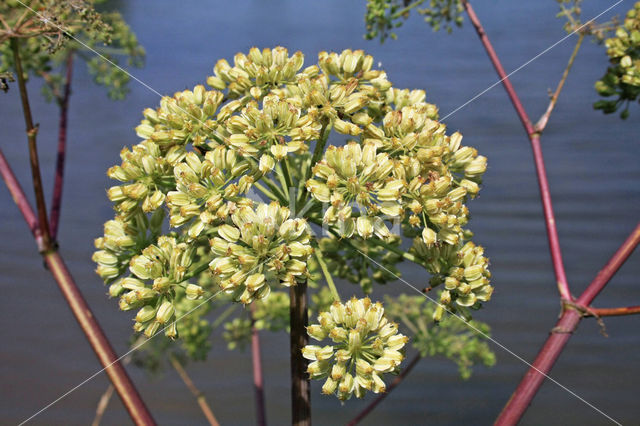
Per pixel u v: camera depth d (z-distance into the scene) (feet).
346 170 1.36
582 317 1.38
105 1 1.80
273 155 1.38
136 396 1.33
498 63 1.64
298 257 1.35
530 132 1.57
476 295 1.43
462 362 1.96
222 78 1.48
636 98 1.73
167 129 1.44
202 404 1.93
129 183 1.43
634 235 1.39
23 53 1.65
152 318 1.37
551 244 1.45
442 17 1.78
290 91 1.43
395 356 1.32
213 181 1.37
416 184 1.38
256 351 1.86
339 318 1.34
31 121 1.37
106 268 1.41
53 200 1.42
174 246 1.37
